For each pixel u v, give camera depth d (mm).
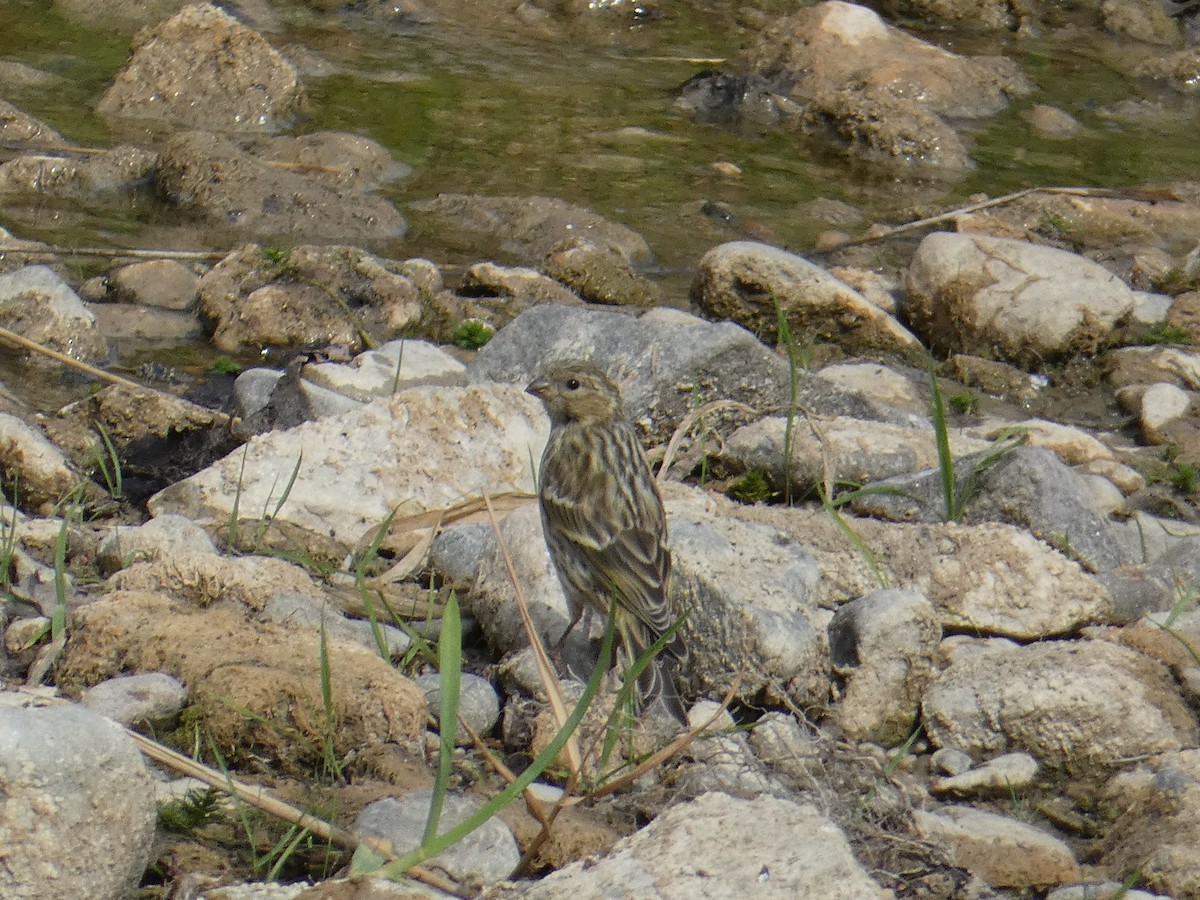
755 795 7156
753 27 26719
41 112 19766
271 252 15102
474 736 7230
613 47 25234
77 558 9875
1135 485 12766
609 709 8234
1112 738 8680
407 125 20844
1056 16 28594
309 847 7020
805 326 15359
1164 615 9883
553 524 9383
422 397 11195
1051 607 9984
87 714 6305
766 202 19516
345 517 10680
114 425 12125
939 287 15625
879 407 12992
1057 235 18609
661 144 21250
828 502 9859
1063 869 7605
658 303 16109
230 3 24422
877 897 6094
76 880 6133
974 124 23016
